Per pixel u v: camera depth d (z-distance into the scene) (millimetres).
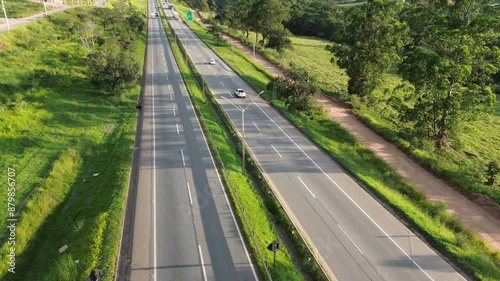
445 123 45875
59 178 34125
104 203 29781
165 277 22312
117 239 25250
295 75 54062
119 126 46125
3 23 72500
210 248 24812
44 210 30328
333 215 29688
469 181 37438
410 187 36500
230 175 34188
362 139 48000
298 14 149375
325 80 78438
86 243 25344
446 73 41219
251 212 28828
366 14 57719
